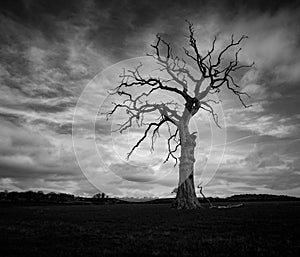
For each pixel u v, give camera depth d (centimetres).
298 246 834
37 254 770
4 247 863
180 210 2509
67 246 877
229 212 2070
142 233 1127
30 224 1462
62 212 2359
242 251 779
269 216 1677
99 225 1410
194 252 777
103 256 743
